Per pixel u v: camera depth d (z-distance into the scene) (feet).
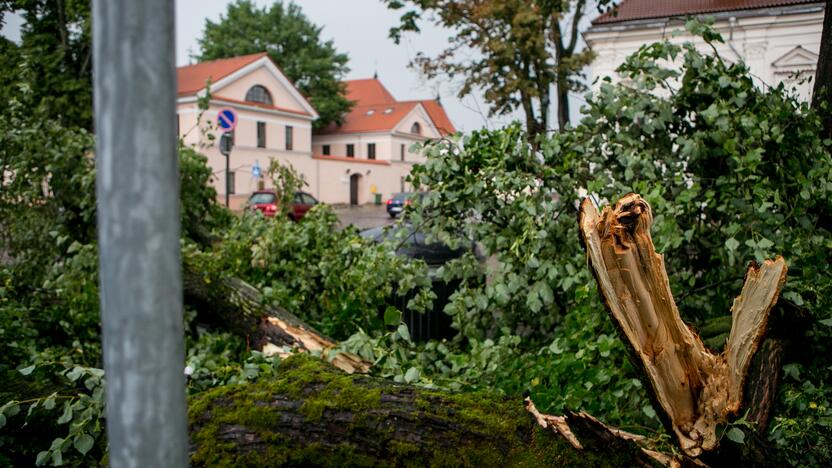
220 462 7.31
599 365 10.94
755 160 12.19
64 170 20.31
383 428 7.19
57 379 11.17
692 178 13.75
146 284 2.04
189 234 24.70
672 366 6.88
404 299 17.15
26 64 22.75
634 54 15.01
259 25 175.52
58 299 16.34
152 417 2.07
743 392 6.82
